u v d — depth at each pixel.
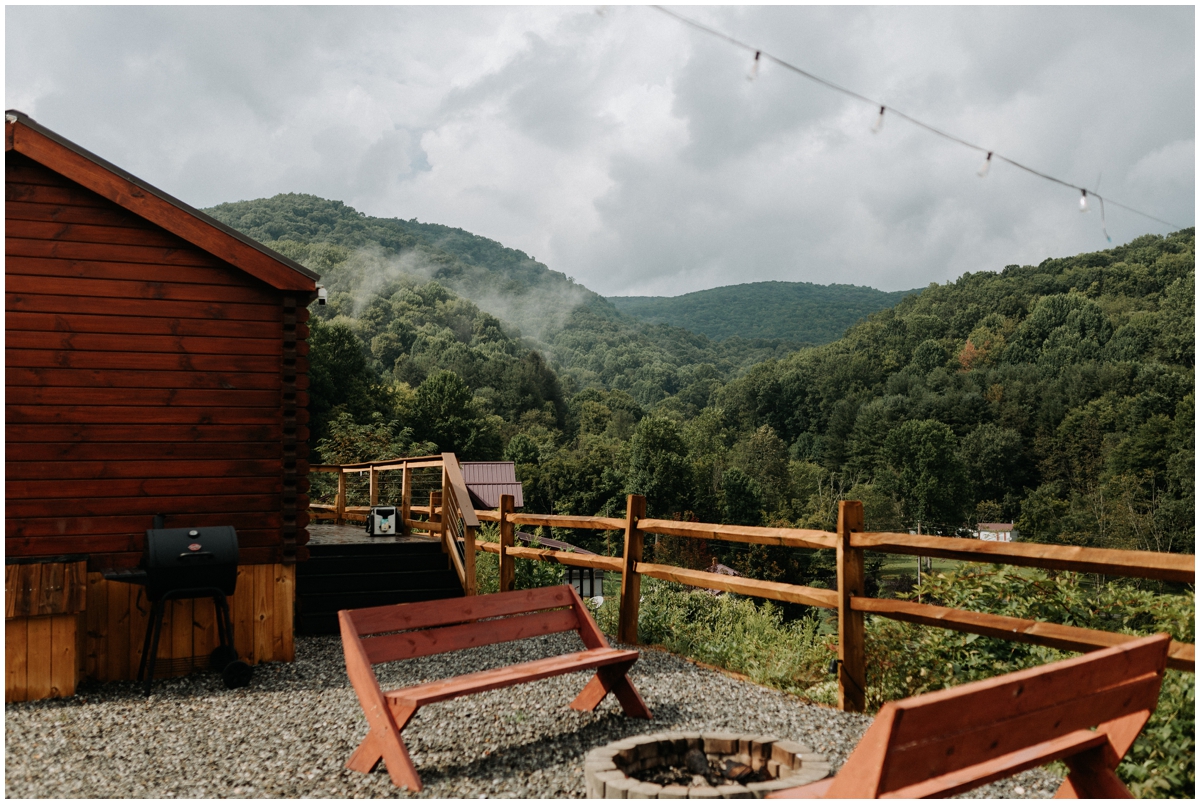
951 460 83.88
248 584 6.51
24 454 5.89
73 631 5.62
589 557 7.23
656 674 5.64
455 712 4.81
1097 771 3.03
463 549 9.38
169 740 4.52
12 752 4.34
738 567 54.25
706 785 3.36
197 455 6.37
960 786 2.59
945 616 4.32
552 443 111.31
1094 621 5.05
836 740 4.29
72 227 6.11
